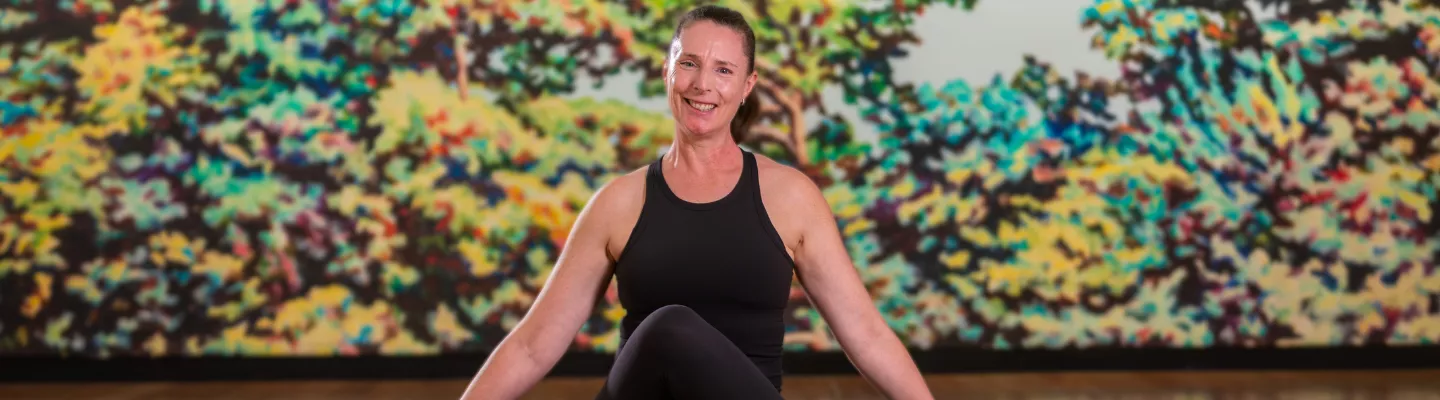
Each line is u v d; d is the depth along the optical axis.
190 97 3.19
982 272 3.28
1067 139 3.27
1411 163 3.31
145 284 3.21
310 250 3.23
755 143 3.22
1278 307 3.32
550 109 3.21
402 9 3.20
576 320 1.24
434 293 3.24
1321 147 3.30
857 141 3.24
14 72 3.17
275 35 3.19
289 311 3.23
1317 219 3.31
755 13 3.22
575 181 3.22
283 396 3.00
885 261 3.26
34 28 3.17
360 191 3.21
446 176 3.22
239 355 3.23
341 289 3.23
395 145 3.21
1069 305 3.29
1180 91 3.28
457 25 3.20
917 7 3.24
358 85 3.20
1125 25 3.26
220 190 3.21
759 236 1.20
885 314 3.27
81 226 3.20
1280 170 3.30
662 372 1.08
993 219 3.27
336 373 3.25
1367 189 3.31
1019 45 3.26
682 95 1.20
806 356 3.28
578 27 3.21
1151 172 3.29
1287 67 3.29
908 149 3.25
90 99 3.18
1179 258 3.30
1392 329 3.33
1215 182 3.30
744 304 1.21
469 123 3.21
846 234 3.25
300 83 3.20
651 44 3.21
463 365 3.26
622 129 3.21
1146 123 3.28
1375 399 2.89
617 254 1.23
